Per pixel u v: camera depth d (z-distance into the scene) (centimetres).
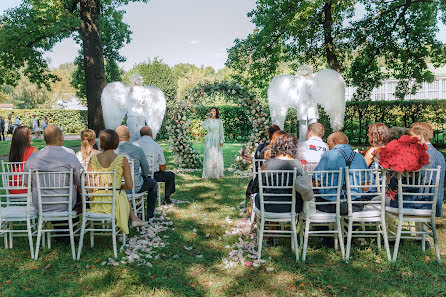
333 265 344
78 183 379
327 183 353
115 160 379
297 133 1523
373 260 353
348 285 305
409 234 417
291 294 291
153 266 342
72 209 378
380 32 1324
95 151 465
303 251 352
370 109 1541
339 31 1332
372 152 406
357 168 369
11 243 383
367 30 1308
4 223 395
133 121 827
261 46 1358
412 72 1391
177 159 977
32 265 343
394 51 1362
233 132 1788
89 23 1263
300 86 824
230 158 1184
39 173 358
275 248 389
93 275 319
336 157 367
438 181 336
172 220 497
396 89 1456
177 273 329
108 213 369
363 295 289
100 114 1281
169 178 588
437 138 1423
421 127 376
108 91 821
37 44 1475
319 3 1059
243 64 1514
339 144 383
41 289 296
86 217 364
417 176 358
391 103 1502
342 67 1483
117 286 300
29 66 1594
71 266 340
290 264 347
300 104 826
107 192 373
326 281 310
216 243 408
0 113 2991
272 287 302
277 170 354
